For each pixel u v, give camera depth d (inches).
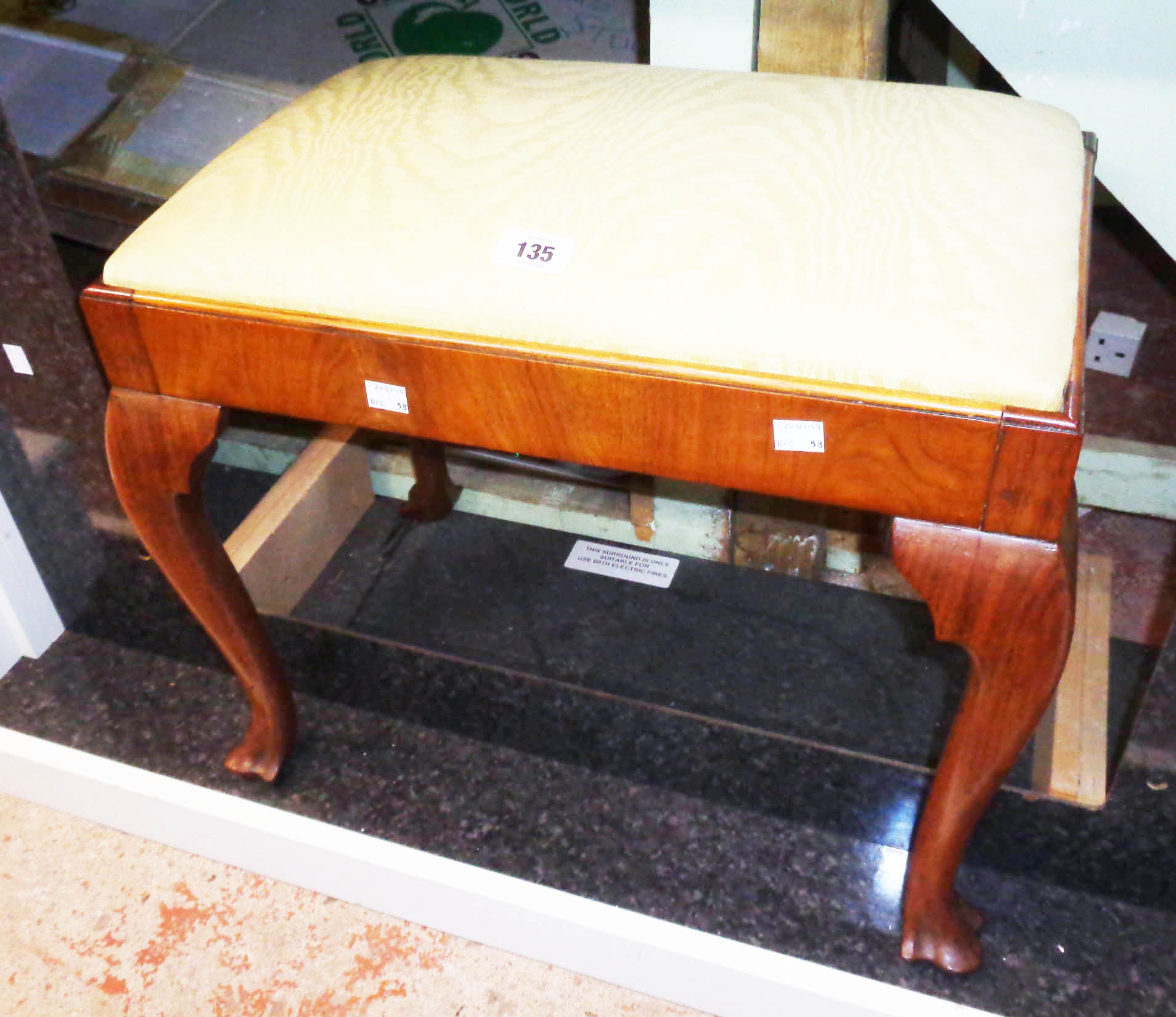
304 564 48.6
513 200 26.9
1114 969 34.7
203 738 42.9
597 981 37.5
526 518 50.3
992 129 28.2
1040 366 22.8
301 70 46.3
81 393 39.0
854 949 35.4
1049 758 36.0
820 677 43.2
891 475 24.7
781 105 29.3
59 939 38.9
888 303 23.8
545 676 44.1
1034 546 24.8
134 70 45.9
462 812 39.8
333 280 26.4
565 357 25.1
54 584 45.9
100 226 40.8
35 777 42.4
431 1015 36.5
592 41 48.1
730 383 24.2
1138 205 33.7
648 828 38.9
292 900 40.1
